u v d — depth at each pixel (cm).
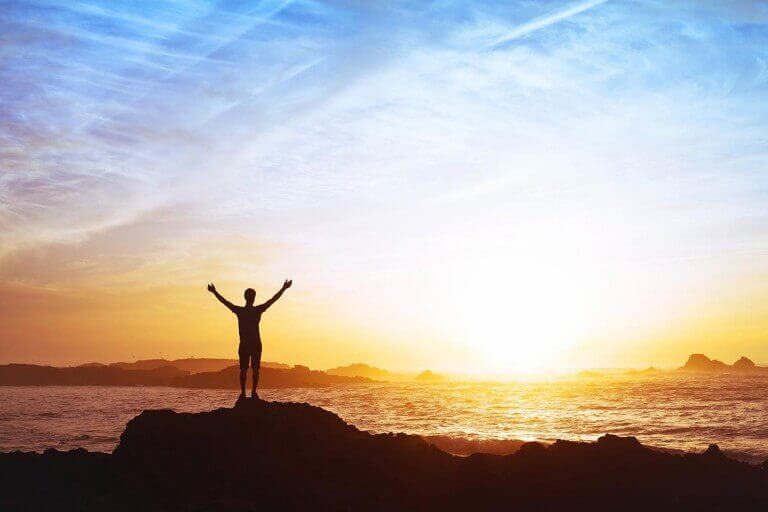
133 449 1977
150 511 1712
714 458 2420
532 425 6819
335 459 1972
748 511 2075
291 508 1770
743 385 17275
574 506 2050
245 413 2014
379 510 1848
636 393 13612
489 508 1997
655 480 2227
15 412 9650
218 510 1644
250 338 2042
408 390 18462
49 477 2038
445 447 4631
